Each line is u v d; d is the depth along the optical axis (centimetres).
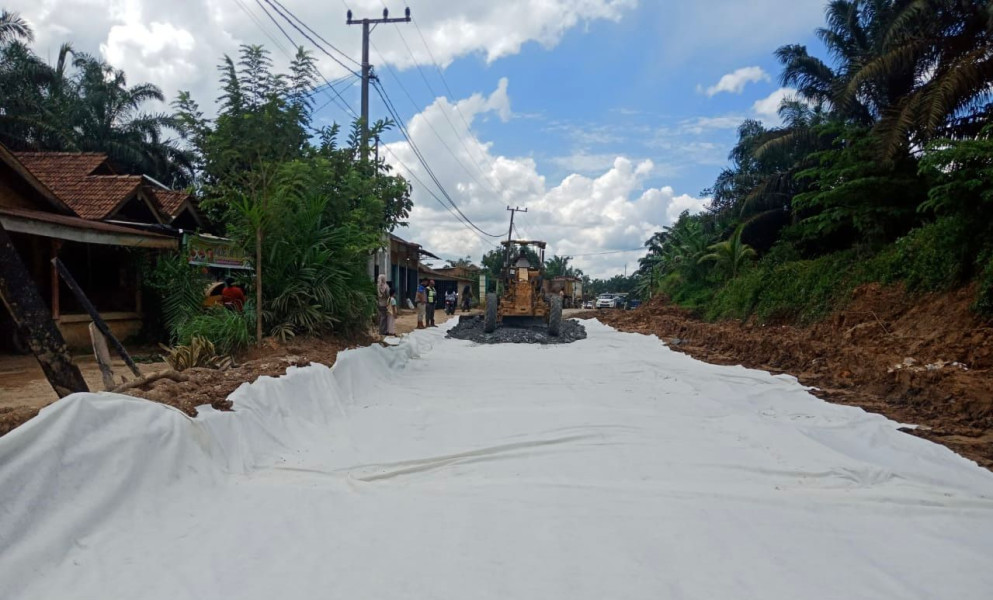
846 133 1437
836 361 891
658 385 840
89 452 349
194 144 916
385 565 306
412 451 505
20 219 868
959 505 394
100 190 1278
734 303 1842
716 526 359
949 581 298
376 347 927
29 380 713
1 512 288
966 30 1335
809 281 1469
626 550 327
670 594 283
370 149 1145
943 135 1322
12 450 311
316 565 304
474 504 390
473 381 870
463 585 288
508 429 577
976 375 705
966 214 960
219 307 852
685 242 2648
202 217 1520
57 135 2427
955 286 981
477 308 3856
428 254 3756
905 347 903
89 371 809
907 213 1338
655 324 2009
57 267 523
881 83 1672
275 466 458
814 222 1703
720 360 1095
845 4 1920
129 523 334
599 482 436
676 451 509
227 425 466
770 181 2105
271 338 839
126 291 1229
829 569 309
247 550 318
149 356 995
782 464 475
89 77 3016
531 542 335
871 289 1186
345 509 380
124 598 267
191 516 358
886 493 416
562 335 1590
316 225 938
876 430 564
